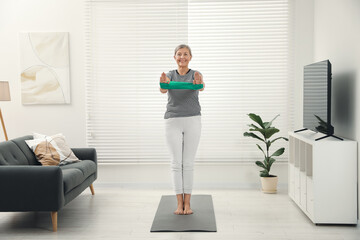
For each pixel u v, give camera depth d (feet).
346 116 13.58
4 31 18.74
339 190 12.70
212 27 18.42
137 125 18.78
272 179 17.28
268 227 12.70
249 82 18.42
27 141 15.97
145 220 13.53
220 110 18.47
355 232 12.20
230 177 18.70
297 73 18.33
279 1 18.12
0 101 18.81
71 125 18.89
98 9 18.53
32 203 12.38
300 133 15.30
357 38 12.57
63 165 15.87
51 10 18.65
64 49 18.62
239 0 18.15
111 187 18.88
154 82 18.65
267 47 18.31
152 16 18.43
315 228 12.60
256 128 17.04
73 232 12.39
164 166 18.88
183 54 13.73
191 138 13.85
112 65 18.67
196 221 13.19
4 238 11.94
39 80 18.75
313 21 18.08
